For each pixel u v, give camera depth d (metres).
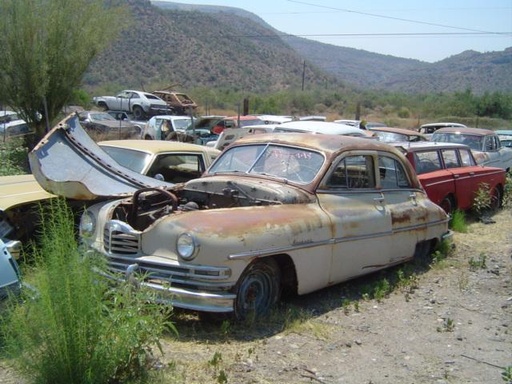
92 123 23.03
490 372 4.63
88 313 3.63
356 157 6.57
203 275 4.90
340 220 6.02
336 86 149.88
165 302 4.56
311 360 4.66
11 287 4.34
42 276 3.65
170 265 4.99
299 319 5.43
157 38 113.69
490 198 11.48
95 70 88.50
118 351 3.76
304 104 64.69
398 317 5.81
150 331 4.02
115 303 3.98
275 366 4.48
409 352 4.96
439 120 52.75
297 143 6.55
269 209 5.58
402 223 6.93
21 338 3.65
